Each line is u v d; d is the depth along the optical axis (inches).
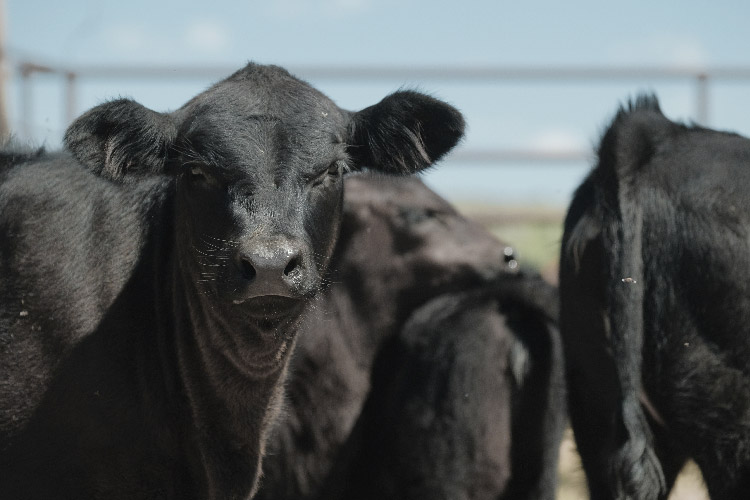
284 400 339.9
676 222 282.4
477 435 342.3
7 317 275.6
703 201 280.1
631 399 279.1
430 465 346.9
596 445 300.5
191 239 271.4
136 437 274.7
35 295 274.8
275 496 362.3
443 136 295.4
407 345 366.9
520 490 342.0
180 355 283.3
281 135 267.0
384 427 365.7
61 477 272.4
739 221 275.1
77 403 271.4
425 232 383.2
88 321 274.7
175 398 284.0
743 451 271.9
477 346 348.8
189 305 279.4
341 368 371.2
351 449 368.8
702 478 280.5
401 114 290.4
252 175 260.2
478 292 367.2
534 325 350.3
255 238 247.8
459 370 347.9
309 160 267.0
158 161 277.7
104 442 271.9
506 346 346.0
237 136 264.5
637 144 292.7
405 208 386.6
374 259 380.8
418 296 379.9
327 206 275.3
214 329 276.5
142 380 277.3
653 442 294.4
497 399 343.9
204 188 265.6
